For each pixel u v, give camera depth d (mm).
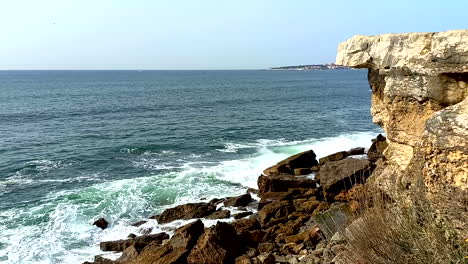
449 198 6152
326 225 11227
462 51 6879
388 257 5355
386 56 8562
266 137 34656
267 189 18531
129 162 26422
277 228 14508
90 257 13438
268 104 62844
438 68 7289
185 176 22344
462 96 7098
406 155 8461
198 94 86250
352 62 9375
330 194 17219
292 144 31188
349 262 6359
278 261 11453
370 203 8469
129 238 14703
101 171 24234
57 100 71375
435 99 7457
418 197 6219
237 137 34719
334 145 30141
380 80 9844
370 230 5883
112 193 19828
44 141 33125
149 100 71750
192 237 12820
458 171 6148
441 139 6367
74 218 16719
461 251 4879
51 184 21578
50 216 16938
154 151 29562
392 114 8664
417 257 5102
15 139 33969
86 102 67625
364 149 25031
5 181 22141
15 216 16953
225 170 23406
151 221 16266
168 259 11664
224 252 11914
